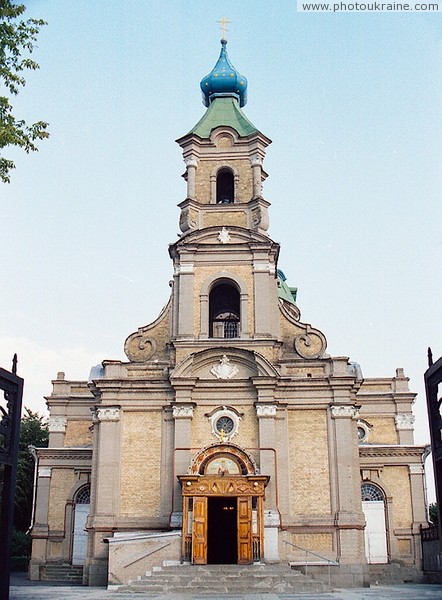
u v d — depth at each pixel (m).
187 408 35.78
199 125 42.72
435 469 10.93
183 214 40.22
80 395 48.00
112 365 37.31
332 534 34.09
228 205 40.34
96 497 35.06
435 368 10.66
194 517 32.53
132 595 27.19
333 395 36.22
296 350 38.16
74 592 28.72
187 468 34.84
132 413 36.50
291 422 36.09
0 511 11.30
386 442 49.03
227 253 38.84
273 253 39.31
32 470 62.03
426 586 35.03
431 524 44.75
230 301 41.47
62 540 43.28
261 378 35.91
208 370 36.72
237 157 41.53
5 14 16.72
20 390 11.30
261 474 34.28
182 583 29.17
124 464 35.62
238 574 30.20
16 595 26.44
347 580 33.12
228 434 35.62
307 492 34.88
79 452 44.75
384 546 44.59
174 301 38.66
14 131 17.11
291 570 30.97
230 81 44.56
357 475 35.44
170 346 37.75
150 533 33.59
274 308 38.56
